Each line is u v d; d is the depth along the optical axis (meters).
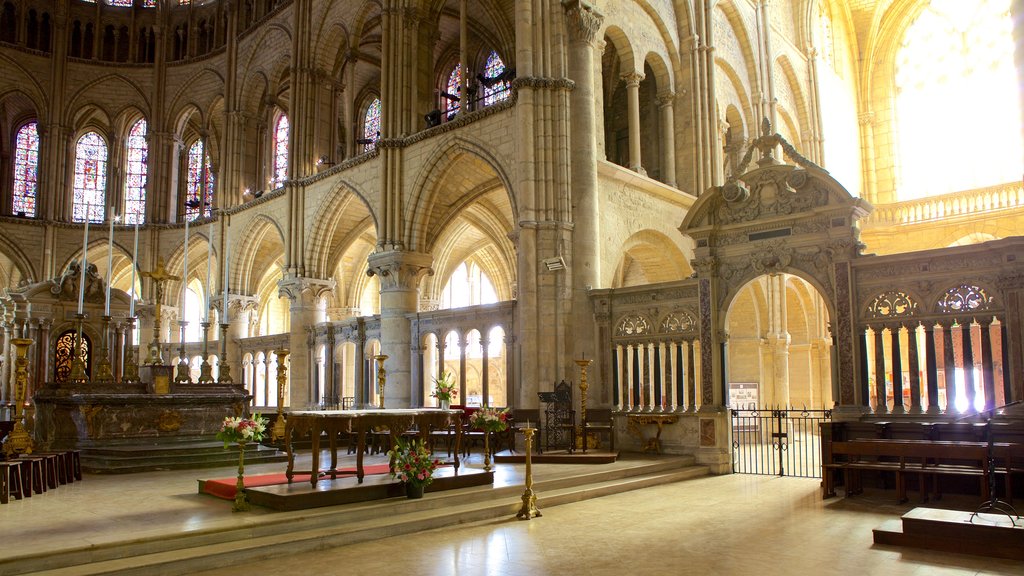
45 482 14.84
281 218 38.53
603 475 17.61
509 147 25.95
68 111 47.06
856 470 16.58
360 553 11.12
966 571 9.88
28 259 45.00
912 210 39.91
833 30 44.16
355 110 45.75
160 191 47.31
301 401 35.47
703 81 31.14
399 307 29.55
